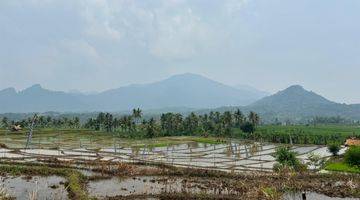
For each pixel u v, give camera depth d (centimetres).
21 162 9738
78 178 7350
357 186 7662
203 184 7619
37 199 5672
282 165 9981
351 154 10594
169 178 8262
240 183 7606
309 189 7350
